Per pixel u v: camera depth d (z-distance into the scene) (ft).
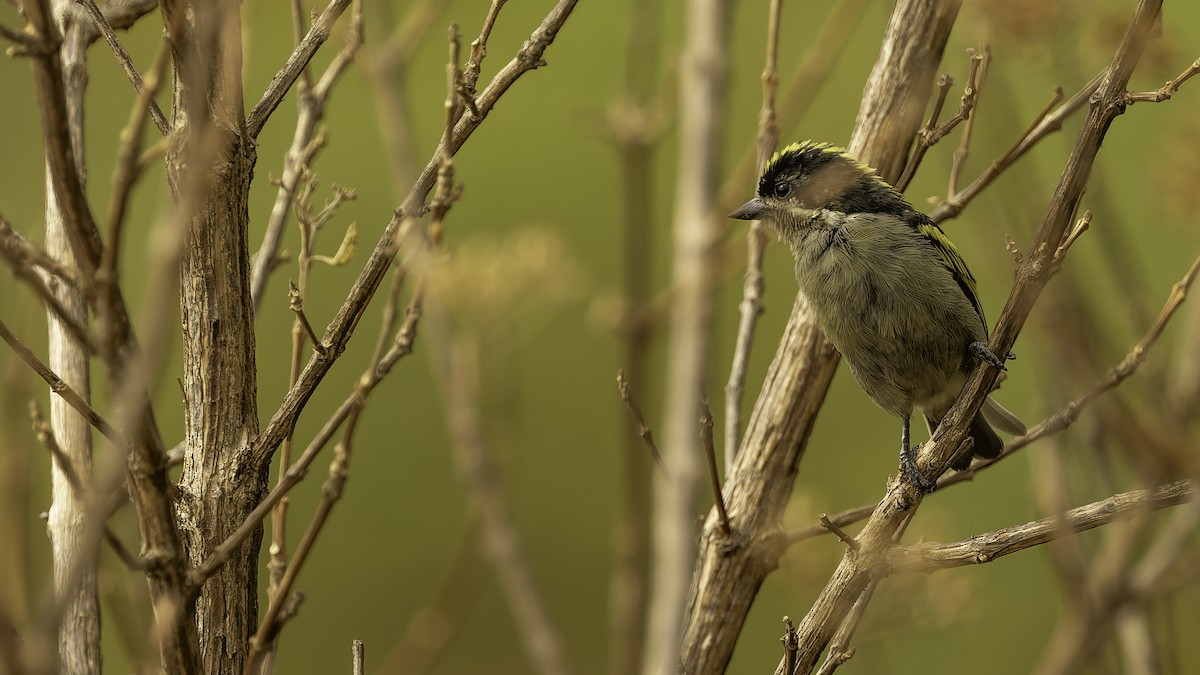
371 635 55.21
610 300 29.43
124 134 15.71
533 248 19.58
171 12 18.86
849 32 31.86
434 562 55.88
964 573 24.91
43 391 28.78
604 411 57.16
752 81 56.49
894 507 24.39
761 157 30.91
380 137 56.39
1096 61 24.59
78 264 16.38
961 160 28.32
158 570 18.37
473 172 58.23
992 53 25.18
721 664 26.53
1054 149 49.39
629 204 31.12
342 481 22.34
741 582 26.71
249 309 22.66
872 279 32.53
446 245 23.16
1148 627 26.23
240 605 22.56
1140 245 49.42
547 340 56.49
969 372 33.76
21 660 14.44
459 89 21.40
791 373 28.43
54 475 23.49
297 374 24.58
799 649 23.59
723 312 58.54
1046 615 50.19
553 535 56.54
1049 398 26.50
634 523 24.20
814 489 54.34
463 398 21.26
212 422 22.49
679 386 17.52
